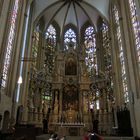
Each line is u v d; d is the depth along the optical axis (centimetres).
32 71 2570
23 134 1271
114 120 2153
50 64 3103
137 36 1692
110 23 2633
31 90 2425
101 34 3150
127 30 1883
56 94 2680
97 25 3269
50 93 2739
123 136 1711
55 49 3272
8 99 1661
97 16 3212
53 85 2741
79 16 3391
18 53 1973
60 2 3050
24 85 2155
